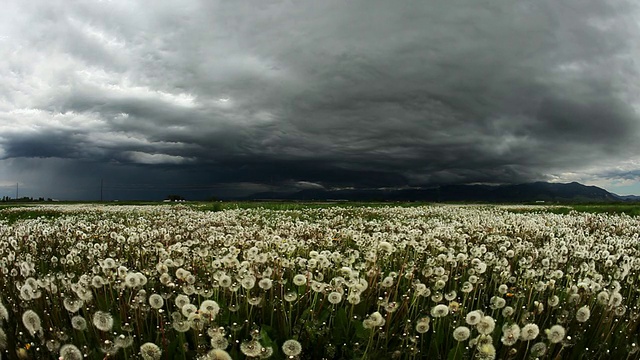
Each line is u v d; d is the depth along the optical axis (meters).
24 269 5.37
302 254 8.16
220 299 5.04
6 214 25.75
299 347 3.40
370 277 5.50
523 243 9.88
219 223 16.62
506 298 5.61
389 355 3.97
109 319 3.50
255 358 3.52
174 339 4.02
